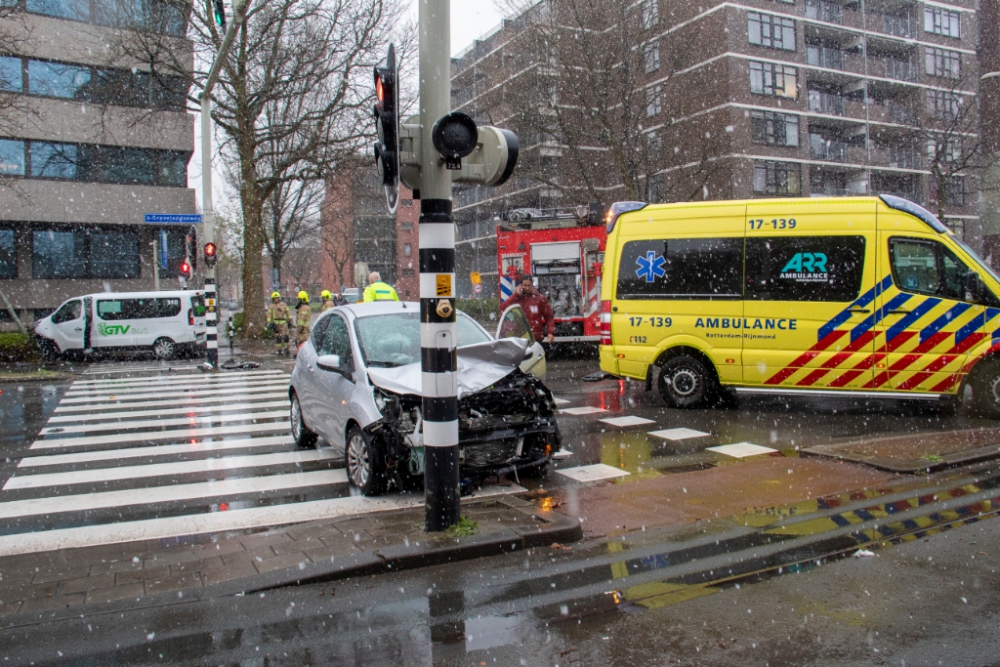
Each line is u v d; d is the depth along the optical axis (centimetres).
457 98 4122
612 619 380
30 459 836
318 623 382
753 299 995
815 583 421
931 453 714
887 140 4172
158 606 406
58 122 3019
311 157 2572
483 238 4962
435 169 484
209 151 1698
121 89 2670
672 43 2572
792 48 3684
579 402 1145
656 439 859
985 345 905
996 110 3019
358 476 660
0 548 532
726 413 1020
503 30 2905
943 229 926
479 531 499
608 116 2602
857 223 954
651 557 471
